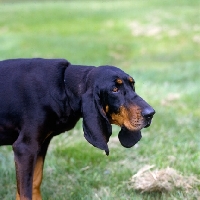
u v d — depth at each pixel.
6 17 26.08
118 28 22.80
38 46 19.19
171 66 15.62
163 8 26.66
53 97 4.93
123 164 6.88
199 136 8.02
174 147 7.47
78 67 5.09
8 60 5.25
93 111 4.73
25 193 4.83
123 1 30.72
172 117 9.09
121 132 5.11
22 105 4.95
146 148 7.38
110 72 4.84
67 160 7.08
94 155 7.12
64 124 5.06
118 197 5.86
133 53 18.78
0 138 5.20
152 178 5.95
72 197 5.86
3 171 6.56
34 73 5.04
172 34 20.64
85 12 26.95
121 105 4.80
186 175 6.33
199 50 18.50
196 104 10.23
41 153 5.40
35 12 27.44
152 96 10.74
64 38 20.94
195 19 23.00
